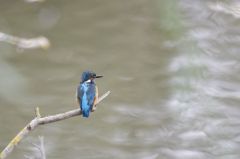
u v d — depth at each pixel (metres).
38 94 17.23
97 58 19.17
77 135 15.40
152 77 17.91
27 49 19.62
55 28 21.11
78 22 21.48
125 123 15.82
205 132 15.27
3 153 7.75
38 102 16.81
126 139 15.15
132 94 17.08
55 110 16.38
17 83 17.81
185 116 15.91
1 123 15.83
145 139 15.11
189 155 14.41
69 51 19.66
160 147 14.78
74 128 15.73
